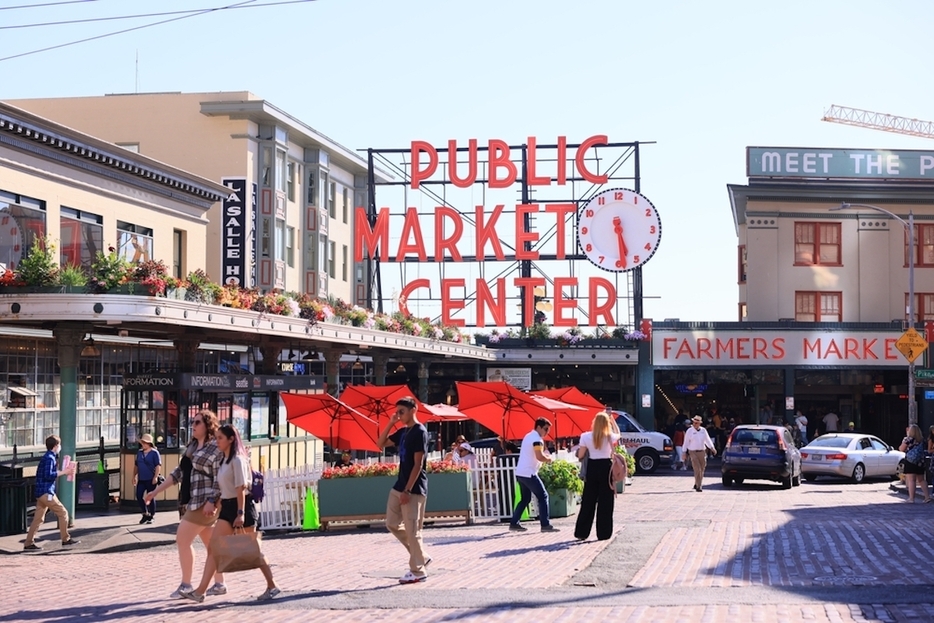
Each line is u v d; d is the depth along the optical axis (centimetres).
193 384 2588
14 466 2422
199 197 3662
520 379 4928
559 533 1892
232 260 4662
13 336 2623
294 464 3183
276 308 2764
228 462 1224
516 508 1992
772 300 5075
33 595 1357
